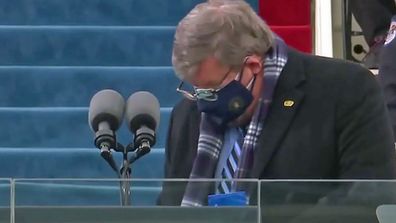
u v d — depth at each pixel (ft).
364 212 16.19
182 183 16.53
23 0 45.34
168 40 43.86
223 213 15.89
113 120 18.99
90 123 19.17
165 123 38.96
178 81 41.68
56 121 40.11
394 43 28.17
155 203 16.28
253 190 16.28
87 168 38.01
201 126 19.75
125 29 43.91
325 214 16.16
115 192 16.15
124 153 18.93
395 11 38.14
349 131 19.21
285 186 16.20
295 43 45.09
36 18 45.42
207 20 18.51
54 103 41.86
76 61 43.73
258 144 19.19
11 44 43.57
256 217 16.08
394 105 27.50
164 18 45.70
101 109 19.04
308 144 19.15
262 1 46.50
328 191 16.19
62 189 15.96
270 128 19.21
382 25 37.81
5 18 45.32
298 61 19.72
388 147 19.26
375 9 38.01
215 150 19.57
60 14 45.55
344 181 16.22
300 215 16.14
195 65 18.56
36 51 43.68
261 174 19.02
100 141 18.74
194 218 15.88
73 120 40.14
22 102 41.86
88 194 16.03
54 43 43.70
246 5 19.01
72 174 37.88
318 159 19.12
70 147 39.88
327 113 19.30
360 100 19.35
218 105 18.94
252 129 19.24
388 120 19.60
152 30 43.93
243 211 16.02
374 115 19.31
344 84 19.48
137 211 15.85
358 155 19.12
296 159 19.10
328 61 19.88
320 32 44.78
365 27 38.14
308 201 16.16
